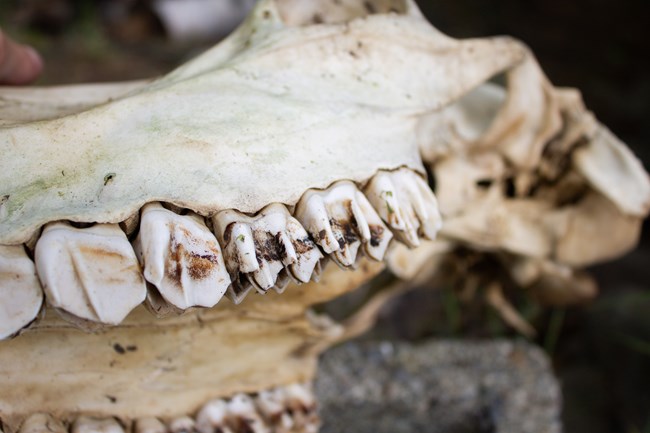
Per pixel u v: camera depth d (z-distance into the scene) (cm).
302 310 36
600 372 77
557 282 46
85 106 33
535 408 56
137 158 28
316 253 28
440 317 80
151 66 109
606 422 73
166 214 26
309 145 29
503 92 43
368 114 31
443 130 40
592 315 79
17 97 33
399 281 47
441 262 48
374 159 30
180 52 112
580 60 115
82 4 112
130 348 33
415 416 57
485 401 56
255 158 28
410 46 33
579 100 41
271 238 27
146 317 32
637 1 122
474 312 80
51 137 28
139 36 115
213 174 28
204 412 35
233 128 29
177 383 34
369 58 33
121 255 26
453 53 34
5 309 25
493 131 40
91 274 25
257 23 34
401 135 31
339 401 55
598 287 83
